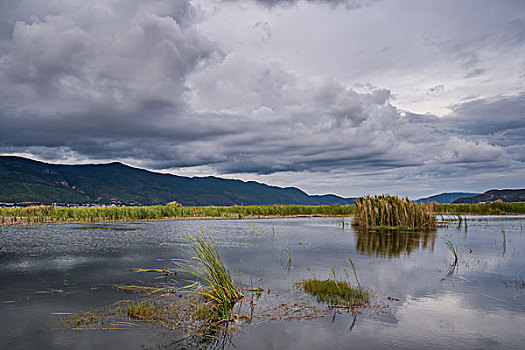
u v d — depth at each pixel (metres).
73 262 17.98
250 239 27.56
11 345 7.89
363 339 8.32
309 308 10.58
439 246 23.20
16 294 12.02
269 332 8.76
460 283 13.44
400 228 35.94
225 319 9.66
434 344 8.07
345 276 14.65
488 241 25.61
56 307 10.61
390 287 12.85
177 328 9.04
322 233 32.34
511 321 9.49
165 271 15.76
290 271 15.64
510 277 14.34
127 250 22.02
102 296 11.80
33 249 22.36
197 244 13.70
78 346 7.87
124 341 8.18
